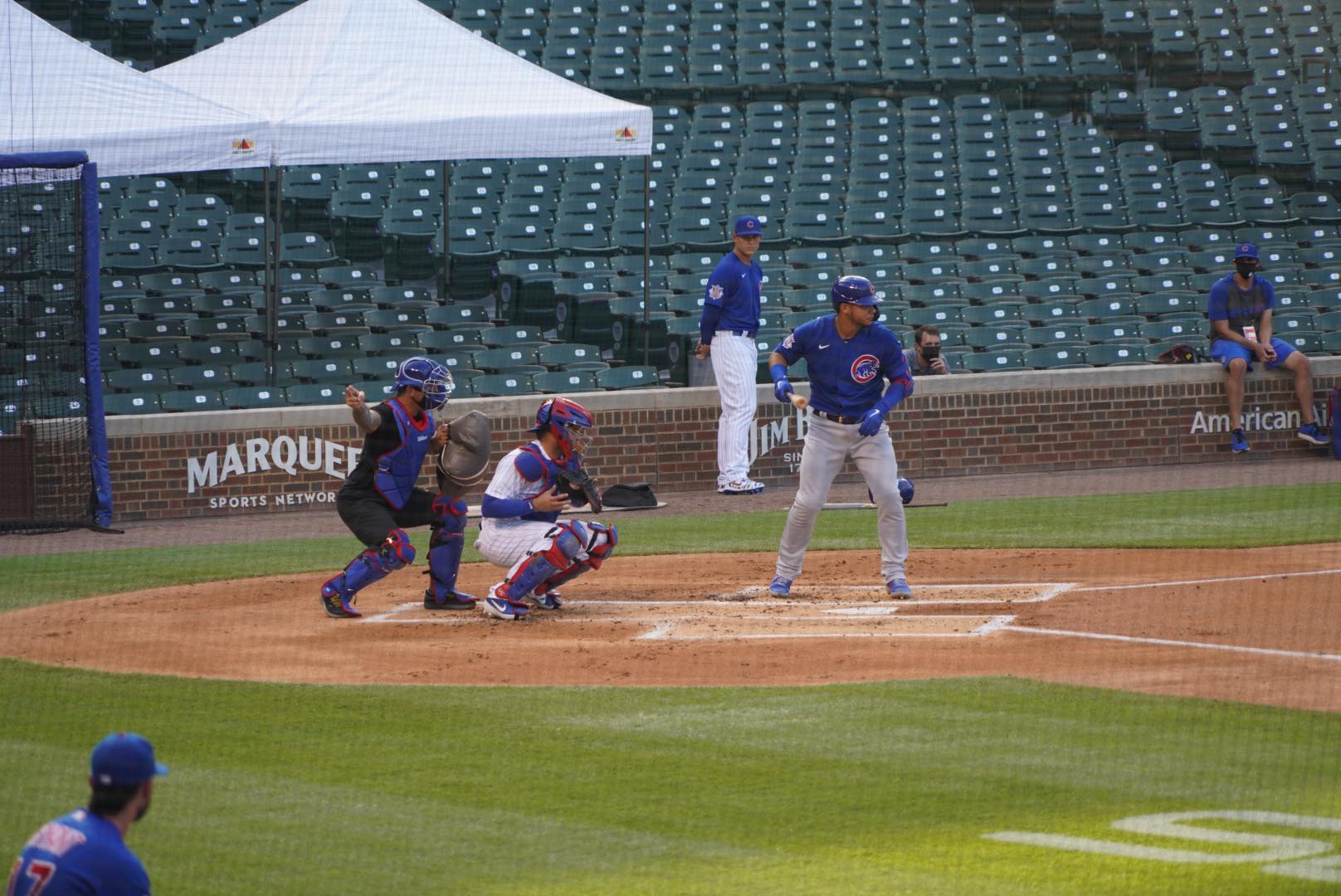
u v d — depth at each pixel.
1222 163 85.00
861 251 71.31
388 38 57.97
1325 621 29.73
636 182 77.06
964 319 65.00
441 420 49.50
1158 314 66.75
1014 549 39.50
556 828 18.56
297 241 69.19
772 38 88.94
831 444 32.47
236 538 44.19
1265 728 22.48
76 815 12.23
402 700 24.86
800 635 29.41
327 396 55.00
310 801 19.73
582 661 27.50
